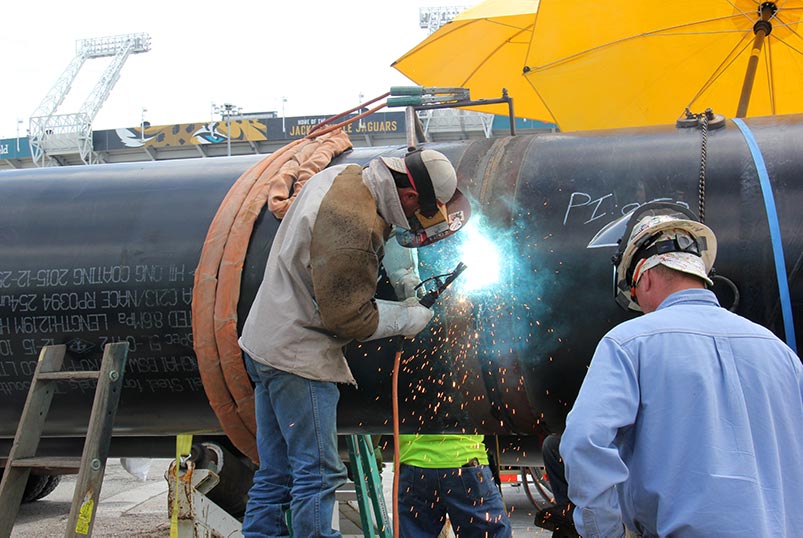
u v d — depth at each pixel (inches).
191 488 138.6
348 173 94.7
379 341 106.3
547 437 127.3
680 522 61.8
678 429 63.9
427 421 111.3
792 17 231.6
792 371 67.8
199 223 116.1
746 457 62.7
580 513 62.8
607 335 69.6
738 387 65.2
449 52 327.6
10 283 118.4
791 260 92.8
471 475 144.9
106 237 118.3
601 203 102.5
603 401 64.3
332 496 93.9
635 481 65.9
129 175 127.2
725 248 95.0
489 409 108.6
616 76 254.8
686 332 67.3
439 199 92.7
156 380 115.5
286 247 93.0
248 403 108.0
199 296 109.4
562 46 255.1
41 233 121.1
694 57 249.4
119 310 114.6
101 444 106.8
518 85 326.6
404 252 101.6
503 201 106.3
